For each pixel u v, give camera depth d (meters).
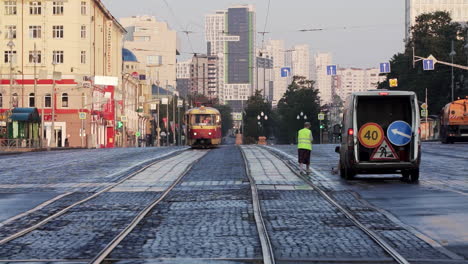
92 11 97.31
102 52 105.94
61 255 9.91
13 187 22.64
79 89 92.69
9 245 10.88
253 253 9.91
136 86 142.62
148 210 15.49
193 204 16.80
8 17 92.00
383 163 22.47
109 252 10.04
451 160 35.28
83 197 18.88
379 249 10.21
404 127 22.42
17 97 91.62
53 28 92.81
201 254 9.84
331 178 24.89
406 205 16.08
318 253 9.90
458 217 13.79
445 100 100.69
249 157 40.41
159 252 10.05
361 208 15.59
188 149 57.25
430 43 99.38
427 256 9.62
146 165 33.31
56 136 93.00
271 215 14.49
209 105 64.06
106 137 109.19
